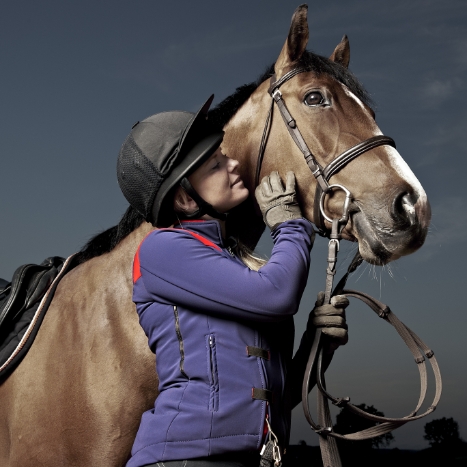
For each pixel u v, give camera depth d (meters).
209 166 1.05
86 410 1.28
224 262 0.96
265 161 1.25
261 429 0.90
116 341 1.29
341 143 1.17
